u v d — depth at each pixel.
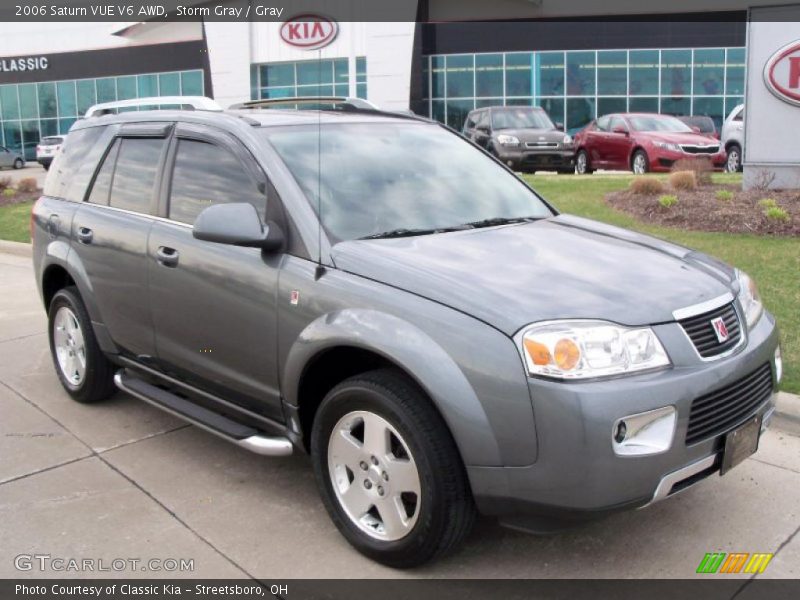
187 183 4.48
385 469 3.43
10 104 45.84
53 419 5.30
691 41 33.50
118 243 4.77
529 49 34.28
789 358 5.67
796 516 3.95
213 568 3.55
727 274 3.89
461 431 3.12
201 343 4.26
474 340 3.13
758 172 12.26
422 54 34.66
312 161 4.14
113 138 5.23
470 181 4.58
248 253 3.97
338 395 3.54
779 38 11.83
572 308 3.17
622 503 3.06
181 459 4.66
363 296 3.47
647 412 3.05
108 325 5.00
